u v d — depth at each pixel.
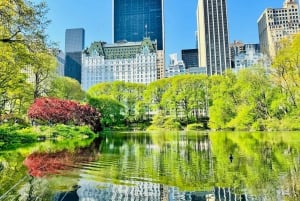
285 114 50.81
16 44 17.98
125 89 101.25
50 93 46.12
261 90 55.84
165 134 56.91
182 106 87.88
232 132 55.06
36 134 33.41
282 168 14.20
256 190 10.26
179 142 32.84
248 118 56.09
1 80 24.64
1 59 20.19
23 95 36.00
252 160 16.80
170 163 15.91
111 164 15.58
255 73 57.53
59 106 41.56
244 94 57.56
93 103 71.81
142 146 27.17
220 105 63.94
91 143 30.75
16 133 29.91
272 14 157.62
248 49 199.62
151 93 95.69
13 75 25.09
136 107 93.75
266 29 161.38
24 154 19.92
